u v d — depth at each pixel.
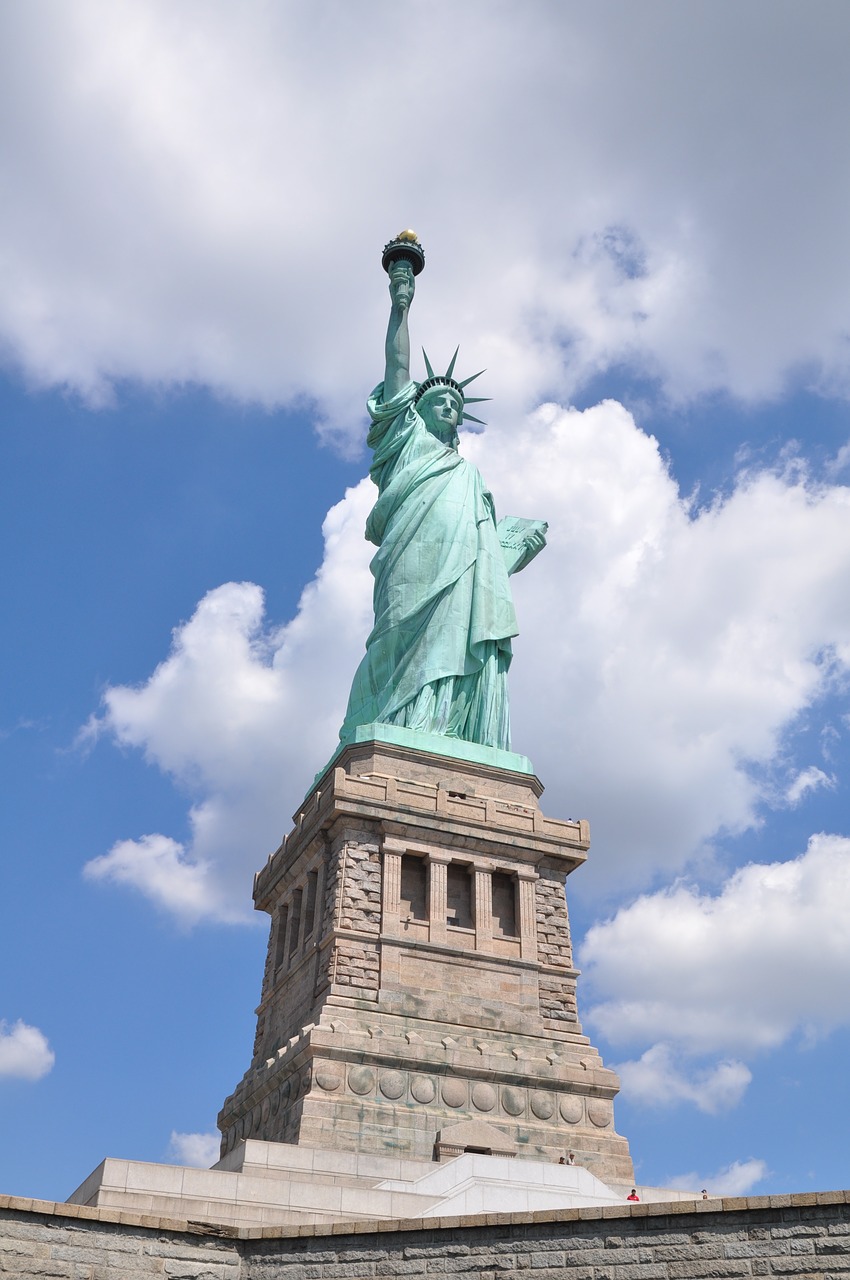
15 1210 35.69
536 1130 73.88
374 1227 36.88
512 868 83.62
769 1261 32.28
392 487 97.69
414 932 78.88
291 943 85.69
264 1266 37.41
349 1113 70.19
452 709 90.25
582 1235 34.44
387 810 81.00
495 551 97.38
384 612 93.56
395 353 105.31
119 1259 36.34
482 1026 77.12
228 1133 82.88
